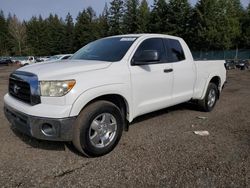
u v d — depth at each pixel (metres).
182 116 6.62
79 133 3.95
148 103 5.10
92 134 4.14
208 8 51.38
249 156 4.28
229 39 53.16
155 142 4.83
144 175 3.67
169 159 4.15
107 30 71.06
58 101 3.82
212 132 5.44
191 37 54.19
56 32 85.44
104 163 4.00
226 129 5.64
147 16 63.78
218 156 4.27
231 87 13.19
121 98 4.63
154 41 5.41
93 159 4.13
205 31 51.03
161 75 5.28
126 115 4.79
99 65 4.41
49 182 3.48
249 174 3.71
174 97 5.73
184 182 3.50
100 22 76.81
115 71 4.46
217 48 53.06
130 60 4.78
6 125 5.65
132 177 3.62
